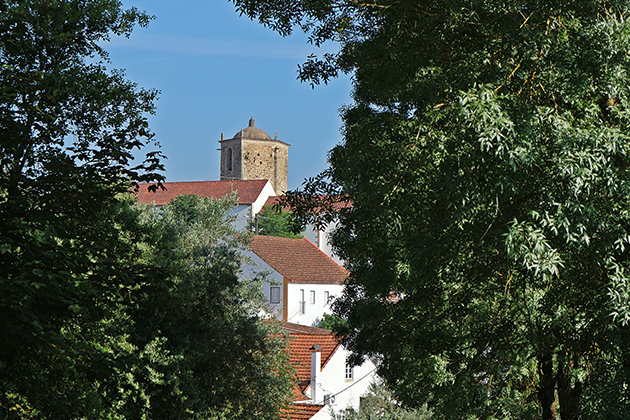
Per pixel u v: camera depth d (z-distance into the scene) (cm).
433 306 1570
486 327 1431
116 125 1223
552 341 1384
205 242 3394
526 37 939
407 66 1166
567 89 985
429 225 1170
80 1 1216
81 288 998
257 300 2877
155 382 2048
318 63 1442
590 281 1120
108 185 1188
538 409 1862
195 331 2430
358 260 2067
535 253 896
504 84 1003
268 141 17075
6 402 1331
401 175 1080
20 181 1074
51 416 1474
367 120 1274
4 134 1027
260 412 2591
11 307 883
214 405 2403
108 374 1088
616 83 957
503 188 940
